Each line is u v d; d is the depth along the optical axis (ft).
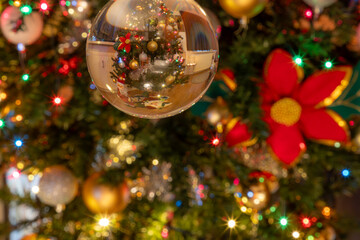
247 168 3.43
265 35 3.37
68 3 3.16
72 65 3.33
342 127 3.27
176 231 3.66
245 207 3.50
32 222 3.71
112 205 3.33
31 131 3.66
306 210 3.56
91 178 3.35
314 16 3.31
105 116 3.39
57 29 3.35
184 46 2.31
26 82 3.37
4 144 3.55
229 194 3.50
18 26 3.06
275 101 3.27
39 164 3.51
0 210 4.58
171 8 2.31
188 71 2.33
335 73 3.20
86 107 3.31
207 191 3.55
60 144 3.52
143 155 3.47
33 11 3.09
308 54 3.28
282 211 3.55
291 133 3.28
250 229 3.57
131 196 3.73
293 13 3.33
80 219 3.61
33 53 3.40
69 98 3.36
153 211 3.69
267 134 3.19
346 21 3.33
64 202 3.44
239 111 3.18
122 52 2.30
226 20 3.25
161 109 2.40
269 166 3.73
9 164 3.71
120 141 3.51
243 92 3.16
